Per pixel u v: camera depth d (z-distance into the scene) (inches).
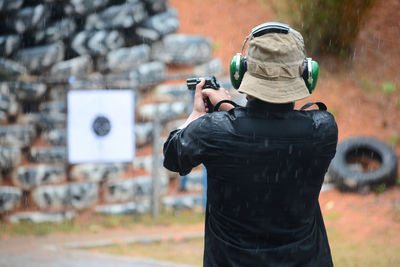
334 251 365.4
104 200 526.9
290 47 106.7
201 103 120.5
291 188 108.0
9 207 500.4
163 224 487.2
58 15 570.6
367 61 628.4
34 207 510.6
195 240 433.1
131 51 569.6
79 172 519.2
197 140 109.2
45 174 511.8
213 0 714.8
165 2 608.4
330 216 448.5
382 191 485.1
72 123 488.1
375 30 661.9
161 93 564.4
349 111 574.2
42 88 538.0
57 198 510.6
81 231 467.8
